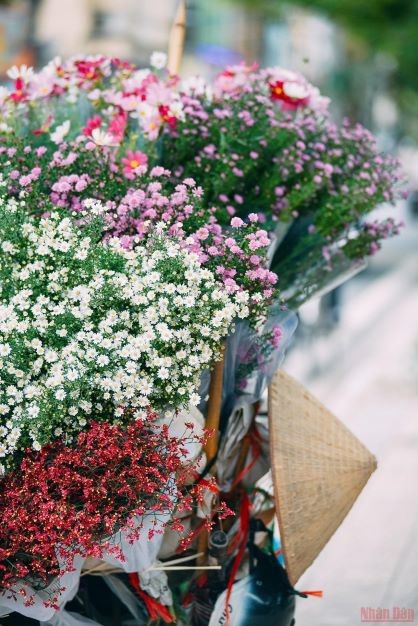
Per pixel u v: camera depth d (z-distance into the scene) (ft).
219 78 12.19
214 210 10.00
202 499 9.05
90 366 8.36
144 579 9.83
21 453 8.76
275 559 10.72
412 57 44.75
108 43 35.29
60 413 8.39
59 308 8.46
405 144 83.56
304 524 10.10
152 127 10.78
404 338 35.73
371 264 55.42
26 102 11.68
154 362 8.46
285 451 10.09
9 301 8.80
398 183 11.97
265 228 10.87
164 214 9.49
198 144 11.26
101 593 10.18
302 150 11.36
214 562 10.30
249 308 9.21
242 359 10.07
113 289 8.52
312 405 11.03
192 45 43.50
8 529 8.27
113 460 8.46
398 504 18.58
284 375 11.08
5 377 8.44
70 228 8.80
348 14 40.88
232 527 10.74
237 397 10.19
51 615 8.82
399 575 15.75
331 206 11.14
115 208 10.09
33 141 11.43
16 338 8.45
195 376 8.86
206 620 10.38
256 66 12.24
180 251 8.86
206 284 8.60
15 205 9.07
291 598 10.84
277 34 48.14
